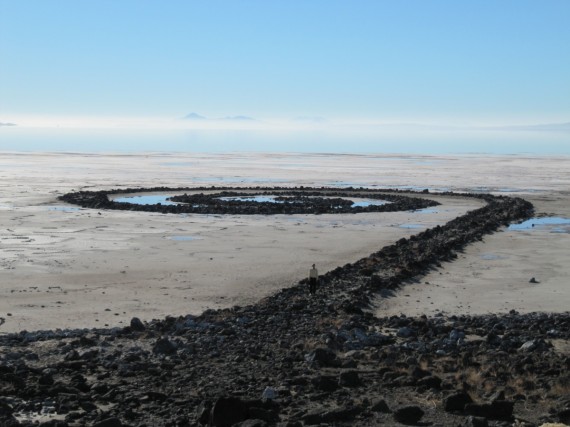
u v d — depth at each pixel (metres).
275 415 17.70
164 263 48.66
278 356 24.80
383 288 40.28
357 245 57.75
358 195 102.94
